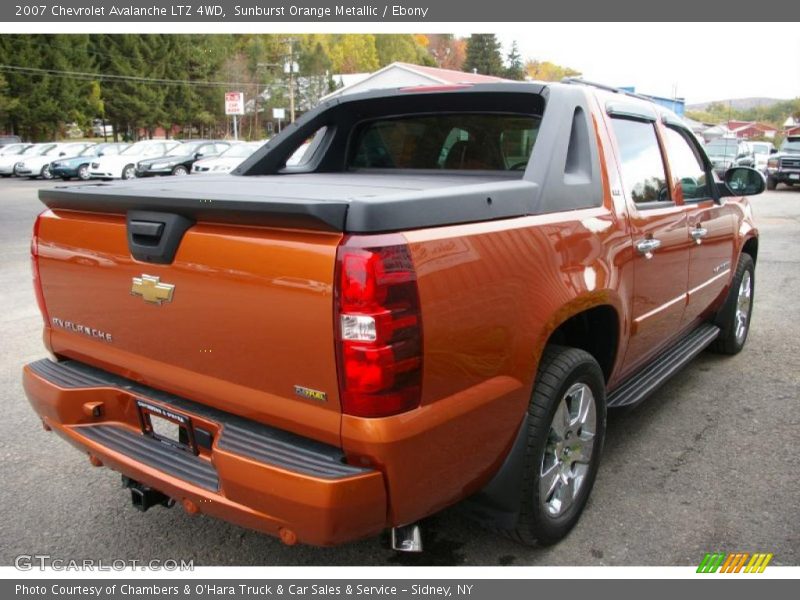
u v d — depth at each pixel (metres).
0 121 53.78
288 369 2.19
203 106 75.19
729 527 3.12
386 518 2.20
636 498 3.37
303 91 90.81
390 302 2.04
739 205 5.11
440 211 2.24
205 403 2.47
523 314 2.52
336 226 2.04
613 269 3.06
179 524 3.19
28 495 3.41
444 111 3.77
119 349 2.71
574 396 2.97
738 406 4.51
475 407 2.35
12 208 16.67
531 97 3.32
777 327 6.33
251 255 2.20
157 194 2.44
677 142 4.23
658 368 4.08
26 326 6.29
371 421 2.07
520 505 2.70
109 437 2.72
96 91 60.00
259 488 2.16
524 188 2.67
